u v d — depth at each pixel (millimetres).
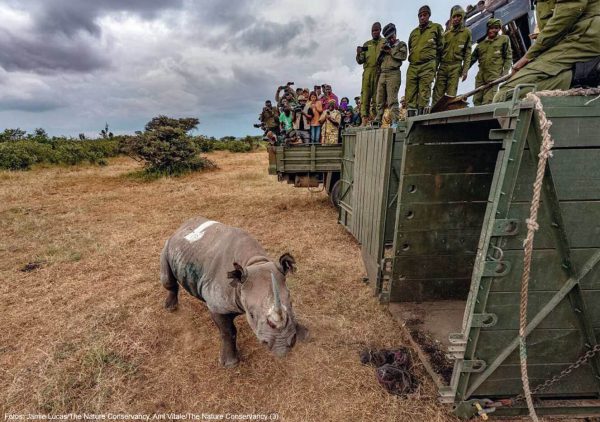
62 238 7922
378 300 5023
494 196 2424
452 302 4773
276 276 2893
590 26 2885
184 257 3822
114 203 11375
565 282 2605
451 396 3027
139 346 4145
